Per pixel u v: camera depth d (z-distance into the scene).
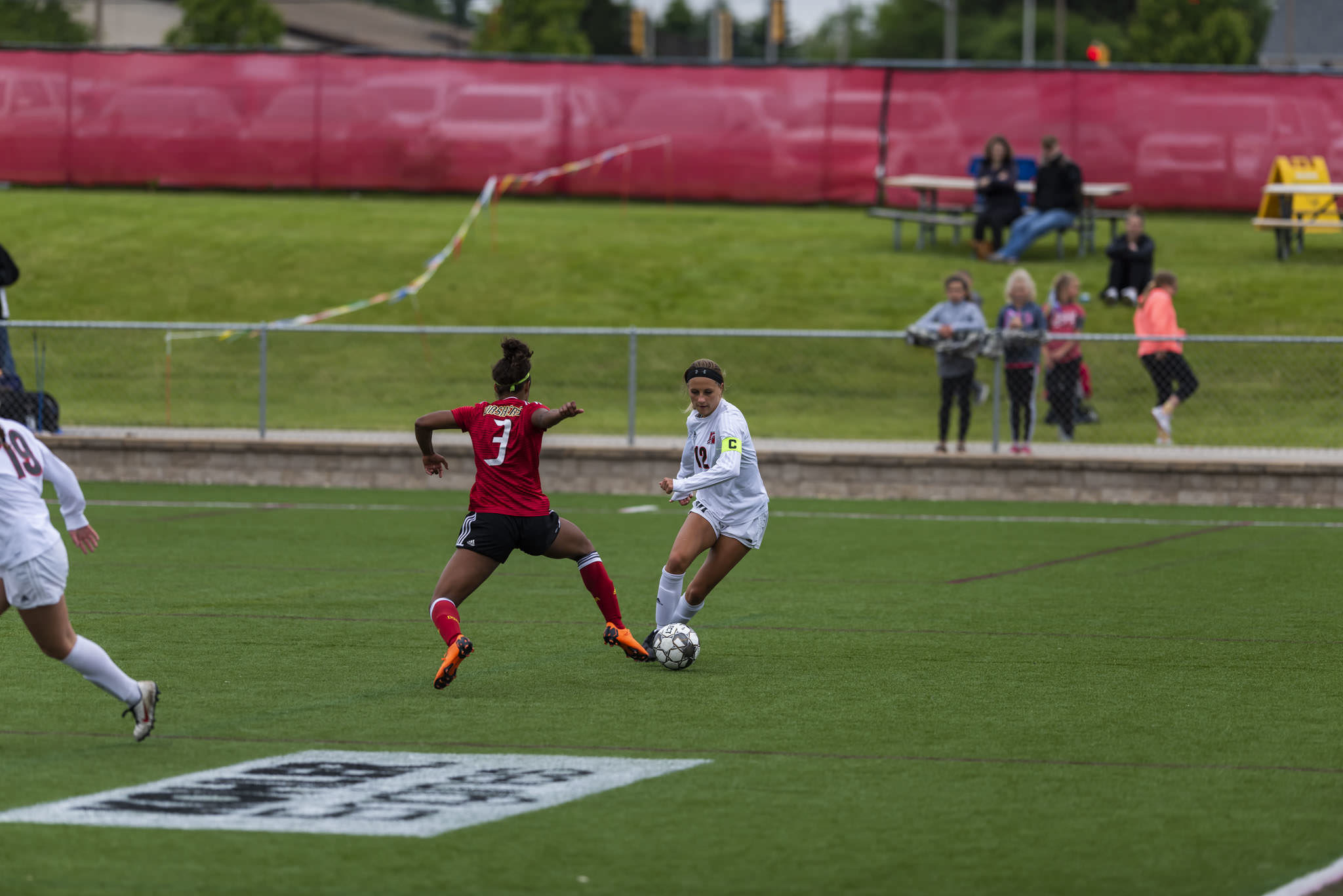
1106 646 37.59
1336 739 28.61
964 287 69.56
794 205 121.88
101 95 125.44
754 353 90.12
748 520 35.06
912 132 119.69
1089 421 77.81
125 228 114.31
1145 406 80.31
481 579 32.81
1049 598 44.44
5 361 73.62
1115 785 25.34
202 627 39.34
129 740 28.02
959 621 40.97
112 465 72.94
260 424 73.19
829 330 94.44
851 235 112.88
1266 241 110.31
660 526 59.22
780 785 25.22
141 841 22.06
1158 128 117.50
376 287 103.06
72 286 103.38
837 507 65.94
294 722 29.44
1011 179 103.12
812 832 22.72
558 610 42.22
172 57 125.19
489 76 123.81
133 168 125.50
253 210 119.50
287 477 71.69
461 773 25.88
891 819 23.36
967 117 119.00
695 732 28.86
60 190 126.00
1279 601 44.00
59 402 83.44
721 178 122.56
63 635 26.47
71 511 27.14
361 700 31.38
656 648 34.41
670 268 105.12
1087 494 67.69
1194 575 48.47
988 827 23.02
